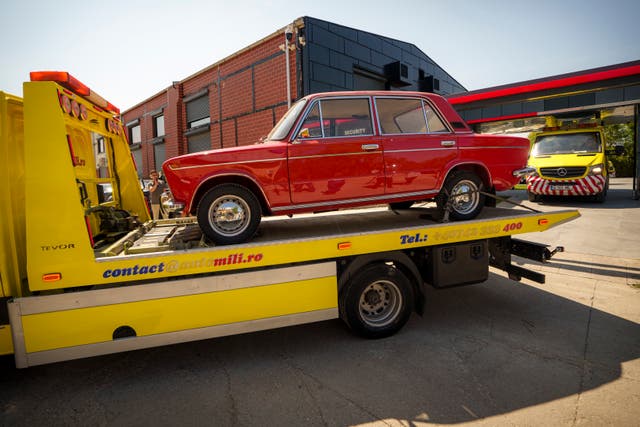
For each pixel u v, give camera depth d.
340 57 11.90
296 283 3.68
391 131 4.23
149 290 3.28
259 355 3.76
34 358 3.09
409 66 15.55
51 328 3.10
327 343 3.96
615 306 4.76
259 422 2.75
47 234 3.00
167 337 3.35
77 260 3.07
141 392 3.18
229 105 13.50
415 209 5.60
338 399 3.00
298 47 10.77
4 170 3.06
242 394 3.11
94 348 3.20
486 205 5.21
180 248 3.47
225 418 2.80
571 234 8.43
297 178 3.82
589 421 2.67
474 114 13.48
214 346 3.98
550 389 3.06
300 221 5.00
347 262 3.96
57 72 3.07
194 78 15.16
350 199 4.03
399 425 2.68
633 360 3.48
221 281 3.45
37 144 2.96
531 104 12.41
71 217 3.04
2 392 3.23
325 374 3.37
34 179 2.96
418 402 2.93
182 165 3.57
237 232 3.68
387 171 4.11
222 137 13.98
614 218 9.87
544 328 4.20
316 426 2.69
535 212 4.72
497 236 4.38
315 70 11.02
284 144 3.82
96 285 3.30
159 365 3.62
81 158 4.12
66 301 3.11
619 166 27.66
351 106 4.12
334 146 3.93
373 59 13.34
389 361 3.56
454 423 2.69
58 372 3.54
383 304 4.11
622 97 10.95
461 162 4.39
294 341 4.04
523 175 4.72
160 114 17.84
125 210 4.99
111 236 4.42
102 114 4.40
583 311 4.64
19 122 3.34
